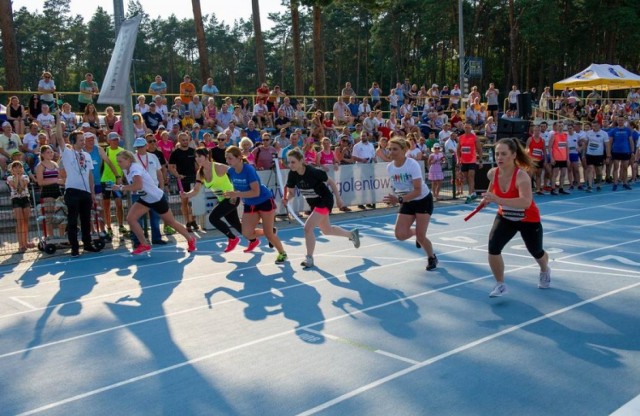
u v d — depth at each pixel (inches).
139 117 632.4
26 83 3260.3
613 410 166.7
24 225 438.0
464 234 464.4
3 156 573.9
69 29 3513.8
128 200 460.4
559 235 449.4
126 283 338.6
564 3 2169.0
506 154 254.7
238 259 393.1
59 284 343.3
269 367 206.5
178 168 506.9
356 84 3629.4
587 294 285.7
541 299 279.0
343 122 871.1
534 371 195.8
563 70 2522.1
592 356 207.5
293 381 193.8
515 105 1130.0
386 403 175.5
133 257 412.2
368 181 636.1
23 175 447.2
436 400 176.4
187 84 799.7
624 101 1454.2
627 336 227.0
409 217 334.6
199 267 372.8
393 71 3078.2
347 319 257.1
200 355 221.1
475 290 298.4
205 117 729.0
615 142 751.1
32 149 572.7
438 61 3134.8
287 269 357.1
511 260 362.6
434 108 1024.9
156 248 443.5
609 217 537.3
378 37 2962.6
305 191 352.8
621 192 737.0
